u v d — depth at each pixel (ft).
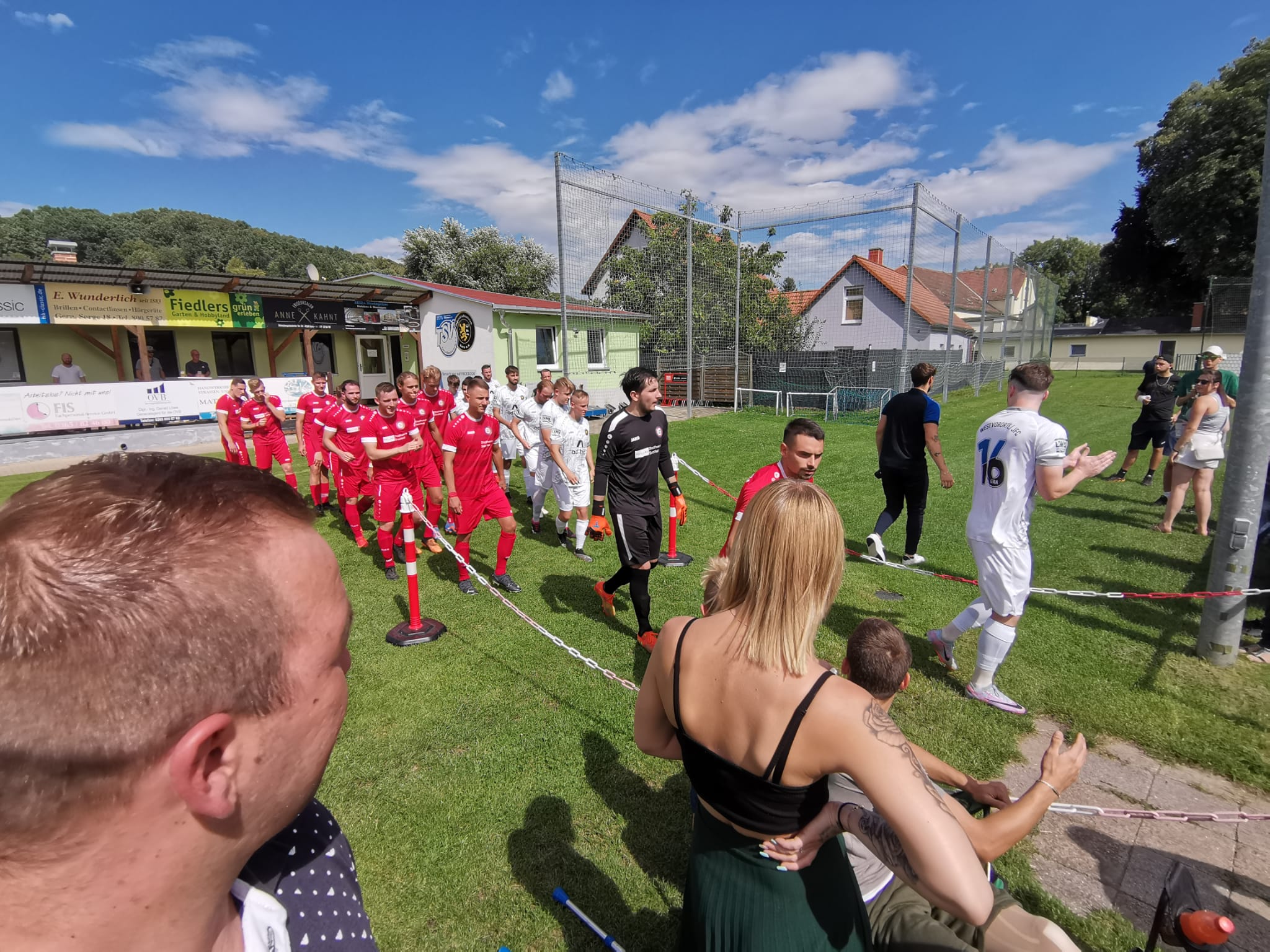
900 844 3.49
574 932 7.44
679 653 4.42
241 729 1.85
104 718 1.56
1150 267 146.00
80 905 1.72
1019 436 11.11
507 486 30.89
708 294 58.80
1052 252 221.87
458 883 8.09
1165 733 11.20
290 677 1.94
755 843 4.17
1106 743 11.08
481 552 21.34
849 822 3.93
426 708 11.94
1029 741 11.10
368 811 9.32
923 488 18.99
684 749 4.39
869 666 6.89
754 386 63.87
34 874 1.66
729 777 4.06
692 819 9.12
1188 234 107.14
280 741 1.96
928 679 13.00
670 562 19.85
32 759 1.53
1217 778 10.20
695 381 65.98
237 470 2.07
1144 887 8.15
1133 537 22.50
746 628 4.07
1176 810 9.51
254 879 2.55
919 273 67.05
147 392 44.78
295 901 2.60
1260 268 12.00
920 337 68.08
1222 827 9.18
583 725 11.37
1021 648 14.24
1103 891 8.10
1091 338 148.87
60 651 1.53
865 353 58.29
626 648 14.34
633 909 7.72
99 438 42.04
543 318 61.36
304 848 2.76
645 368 13.97
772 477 10.94
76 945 1.76
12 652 1.52
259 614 1.81
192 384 46.60
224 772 1.82
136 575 1.62
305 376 53.72
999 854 4.18
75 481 1.77
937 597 17.29
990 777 10.11
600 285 57.26
